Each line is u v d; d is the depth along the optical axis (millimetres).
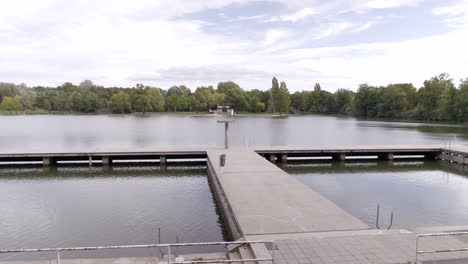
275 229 10164
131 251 12008
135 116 115062
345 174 24109
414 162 28984
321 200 13445
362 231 9984
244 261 7879
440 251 7602
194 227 14125
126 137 49031
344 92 131625
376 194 18766
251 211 11984
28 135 51438
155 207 16641
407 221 14672
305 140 46000
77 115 118625
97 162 28328
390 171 25172
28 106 121250
